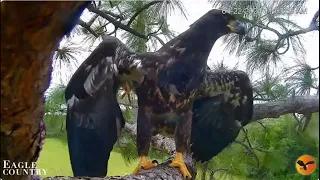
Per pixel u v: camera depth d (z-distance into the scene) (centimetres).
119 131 104
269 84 144
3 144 56
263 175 159
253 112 131
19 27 41
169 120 98
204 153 124
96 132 102
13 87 47
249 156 167
